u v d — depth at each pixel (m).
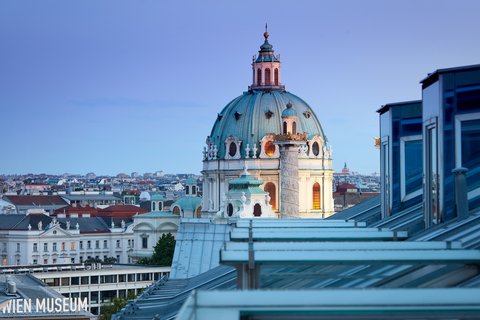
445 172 40.88
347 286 28.33
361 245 28.17
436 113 41.91
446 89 40.88
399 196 54.81
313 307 19.66
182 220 90.75
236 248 29.00
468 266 26.41
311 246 28.41
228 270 61.88
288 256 25.77
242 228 39.69
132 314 56.53
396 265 28.00
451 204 40.56
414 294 19.70
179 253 86.44
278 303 19.62
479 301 19.39
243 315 19.52
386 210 57.94
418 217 47.72
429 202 44.03
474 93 40.16
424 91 44.94
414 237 36.06
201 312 19.39
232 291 19.88
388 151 56.25
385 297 19.56
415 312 19.45
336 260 25.56
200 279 69.06
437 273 26.81
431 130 43.94
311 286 31.86
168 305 54.56
